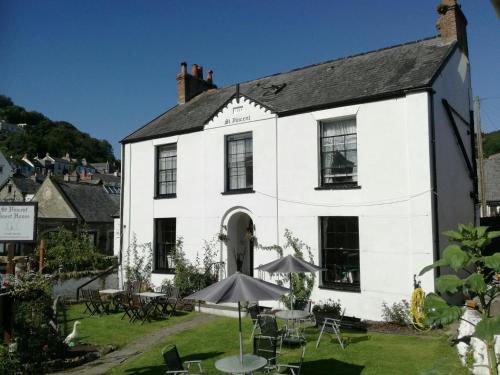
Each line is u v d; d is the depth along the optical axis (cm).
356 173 1375
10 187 4262
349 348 1017
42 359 977
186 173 1798
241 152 1658
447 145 1360
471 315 850
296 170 1477
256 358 761
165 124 1995
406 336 1104
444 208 1292
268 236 1528
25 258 1942
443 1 1518
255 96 1767
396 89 1275
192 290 1611
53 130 14075
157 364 979
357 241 1358
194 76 2311
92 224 3262
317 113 1438
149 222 1916
